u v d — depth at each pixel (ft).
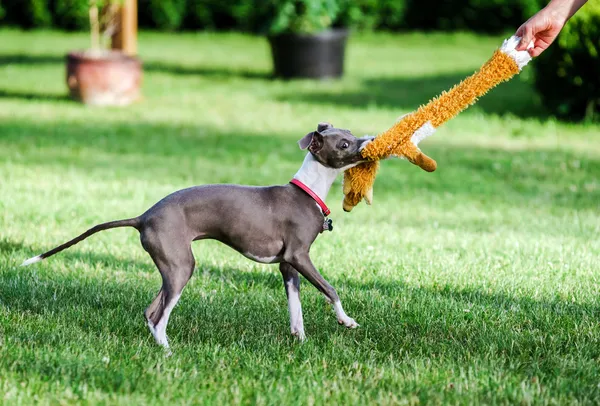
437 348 17.13
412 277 22.07
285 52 59.82
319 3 58.23
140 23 90.48
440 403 14.19
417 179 35.65
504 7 86.74
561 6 17.47
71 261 22.85
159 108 49.44
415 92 56.75
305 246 16.57
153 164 36.35
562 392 14.65
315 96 54.24
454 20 88.94
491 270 22.65
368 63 70.13
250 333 18.01
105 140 40.73
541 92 47.70
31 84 55.88
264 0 59.77
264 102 52.08
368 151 16.58
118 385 14.74
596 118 46.68
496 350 16.84
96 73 48.75
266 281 21.86
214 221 16.30
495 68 17.06
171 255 16.01
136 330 17.99
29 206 28.22
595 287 21.09
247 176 34.81
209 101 52.03
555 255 24.07
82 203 28.91
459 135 44.27
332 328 18.38
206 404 14.02
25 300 19.69
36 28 89.04
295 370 15.72
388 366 15.99
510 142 42.68
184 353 16.42
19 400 13.82
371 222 28.50
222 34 88.02
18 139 39.86
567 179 35.63
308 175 16.80
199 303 19.77
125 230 26.37
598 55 43.93
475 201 32.12
